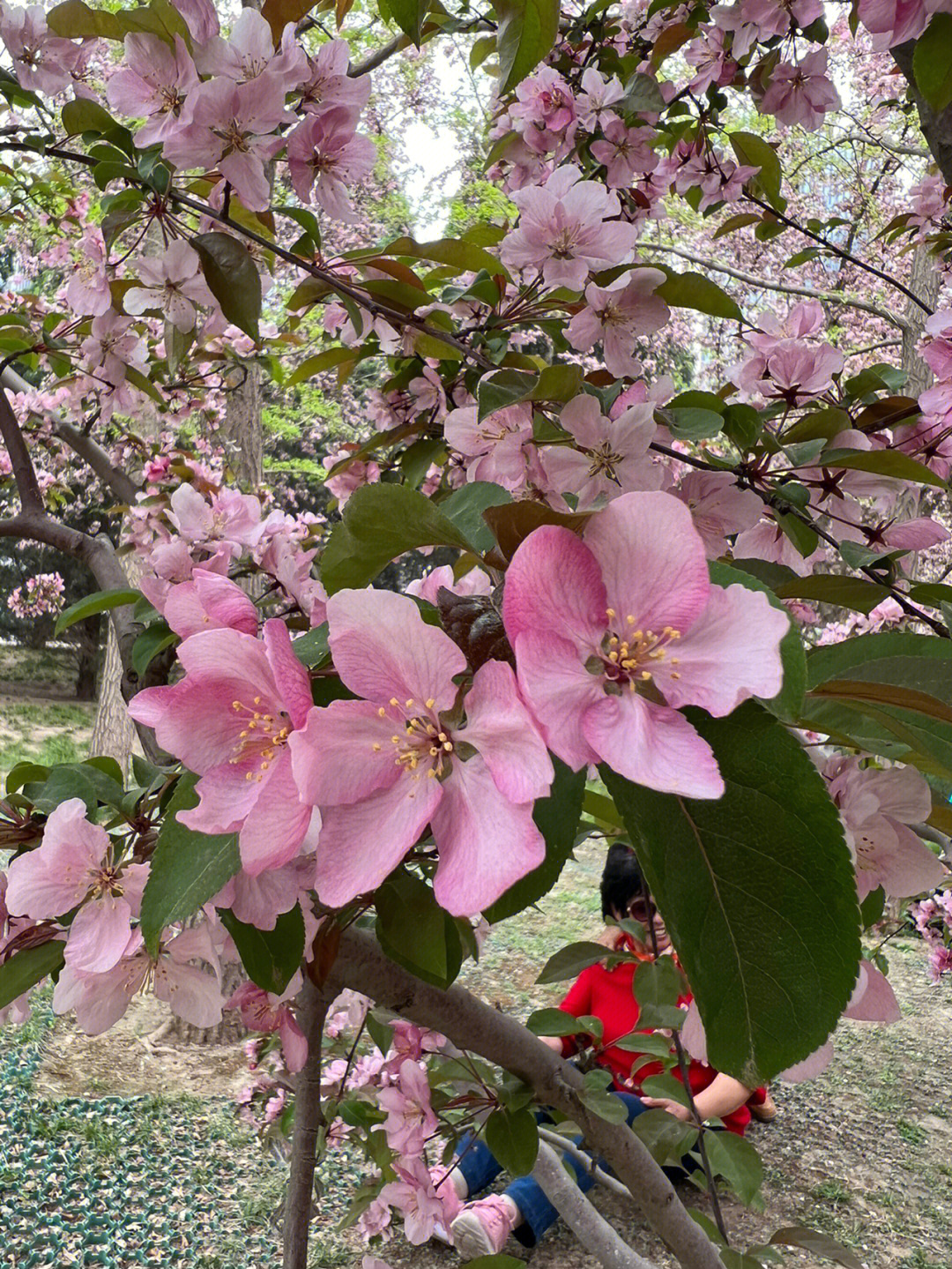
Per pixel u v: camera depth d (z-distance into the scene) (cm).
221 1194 389
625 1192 176
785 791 50
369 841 53
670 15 242
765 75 221
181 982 91
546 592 50
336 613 53
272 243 136
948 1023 568
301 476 1227
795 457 132
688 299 141
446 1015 119
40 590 748
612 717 49
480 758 52
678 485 134
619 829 130
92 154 127
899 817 77
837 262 838
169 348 160
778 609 50
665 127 225
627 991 330
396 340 174
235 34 119
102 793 92
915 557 158
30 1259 338
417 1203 214
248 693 61
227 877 61
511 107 208
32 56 148
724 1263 149
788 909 49
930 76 123
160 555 138
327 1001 129
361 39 718
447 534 57
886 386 157
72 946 84
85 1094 463
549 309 154
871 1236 361
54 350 215
